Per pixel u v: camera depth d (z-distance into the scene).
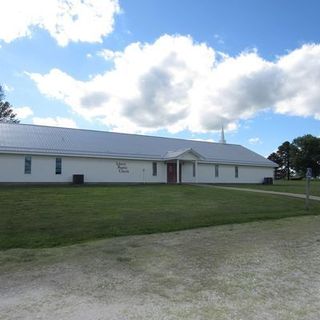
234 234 12.27
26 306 5.98
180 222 13.97
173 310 5.84
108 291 6.71
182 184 35.66
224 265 8.51
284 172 95.75
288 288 6.99
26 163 30.67
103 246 10.28
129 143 39.28
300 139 88.75
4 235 11.33
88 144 35.47
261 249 10.13
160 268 8.22
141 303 6.13
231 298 6.42
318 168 87.88
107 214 15.28
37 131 35.56
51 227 12.54
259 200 22.05
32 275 7.68
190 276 7.67
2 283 7.16
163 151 39.66
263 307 6.02
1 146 29.58
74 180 32.16
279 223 14.81
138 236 11.70
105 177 34.50
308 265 8.61
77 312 5.73
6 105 64.25
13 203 17.77
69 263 8.58
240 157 46.53
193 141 47.59
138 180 36.62
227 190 28.33
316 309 5.96
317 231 13.05
